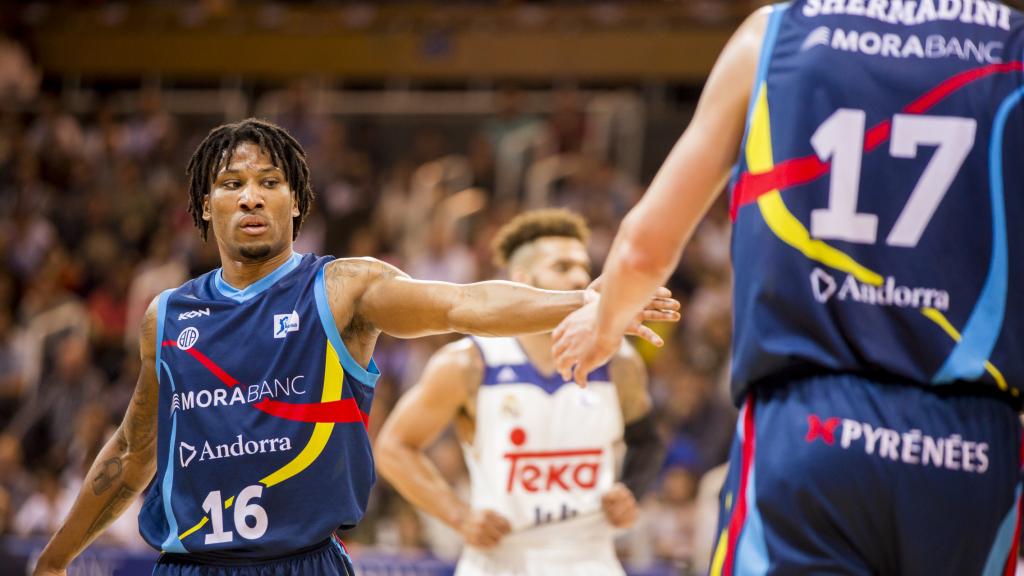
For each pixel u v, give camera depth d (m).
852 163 8.09
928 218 8.02
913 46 8.26
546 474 15.72
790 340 8.05
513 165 40.69
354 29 48.84
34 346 36.56
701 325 33.28
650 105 45.31
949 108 8.12
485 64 47.62
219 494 9.90
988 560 7.88
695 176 8.40
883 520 7.83
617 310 8.59
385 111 43.72
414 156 42.66
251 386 9.98
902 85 8.15
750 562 7.99
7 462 29.83
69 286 40.44
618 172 40.62
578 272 15.89
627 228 8.46
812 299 8.03
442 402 16.12
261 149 10.43
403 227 39.47
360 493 10.23
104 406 33.22
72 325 36.31
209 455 9.94
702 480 27.81
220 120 45.50
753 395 8.44
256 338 10.07
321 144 42.25
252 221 10.24
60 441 32.50
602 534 15.86
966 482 7.83
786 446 7.99
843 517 7.82
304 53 49.38
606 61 46.38
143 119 46.44
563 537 15.66
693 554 25.00
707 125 8.48
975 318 7.97
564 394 15.89
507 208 38.41
